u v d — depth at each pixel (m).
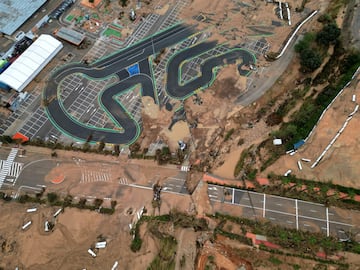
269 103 94.50
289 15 108.81
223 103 95.25
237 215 80.12
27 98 97.81
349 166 82.94
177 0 114.44
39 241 77.44
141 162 87.69
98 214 80.94
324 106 91.69
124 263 75.00
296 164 84.69
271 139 88.50
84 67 103.00
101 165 87.69
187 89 98.31
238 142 89.19
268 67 100.25
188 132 91.50
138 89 99.06
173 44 106.38
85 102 97.31
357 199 79.56
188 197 82.88
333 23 101.38
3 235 78.81
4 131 93.12
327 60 100.44
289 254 73.81
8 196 84.06
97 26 109.62
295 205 80.69
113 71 102.31
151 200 82.81
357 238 76.12
